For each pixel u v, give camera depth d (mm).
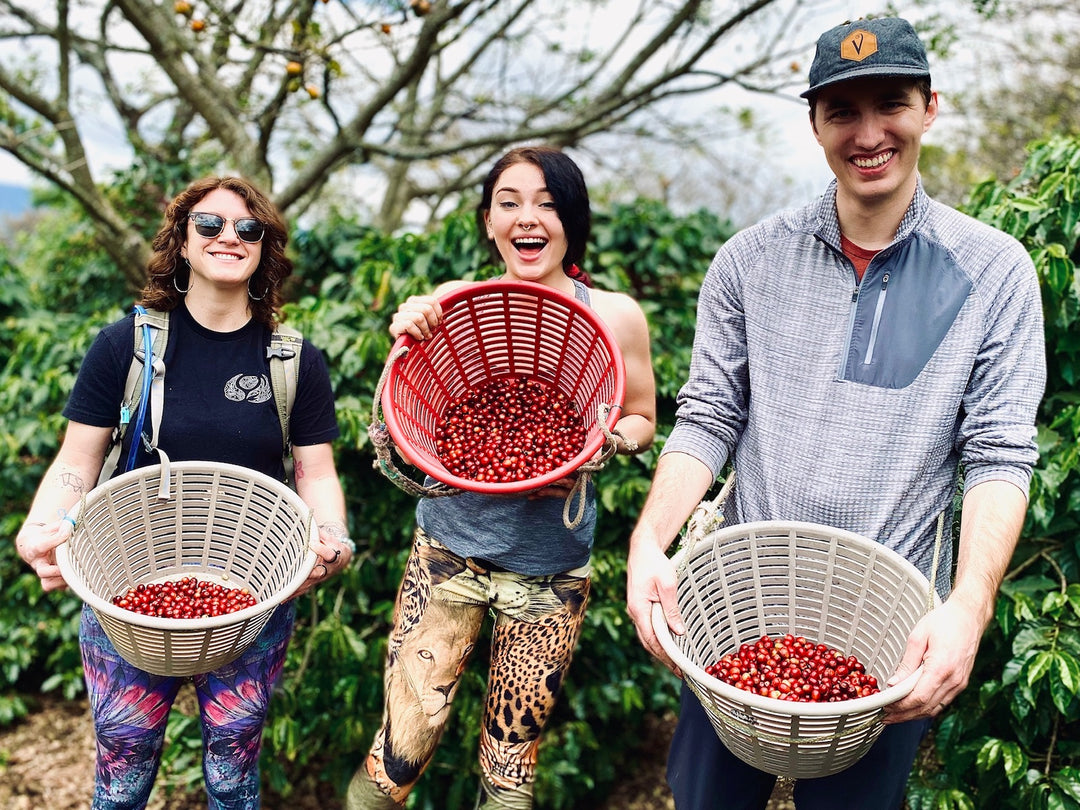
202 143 5496
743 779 1940
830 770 1597
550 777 3084
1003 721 2480
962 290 1694
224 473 2121
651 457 3014
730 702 1484
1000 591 2395
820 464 1772
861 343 1743
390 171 6375
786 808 2691
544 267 2123
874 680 1746
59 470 2029
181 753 3188
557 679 2139
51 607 3895
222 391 2090
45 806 3184
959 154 8477
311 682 3096
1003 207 2486
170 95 5570
